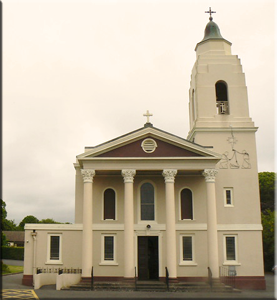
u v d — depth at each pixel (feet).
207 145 114.93
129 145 107.04
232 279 105.60
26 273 107.65
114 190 112.57
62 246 109.81
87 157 104.94
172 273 98.78
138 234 109.29
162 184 112.47
